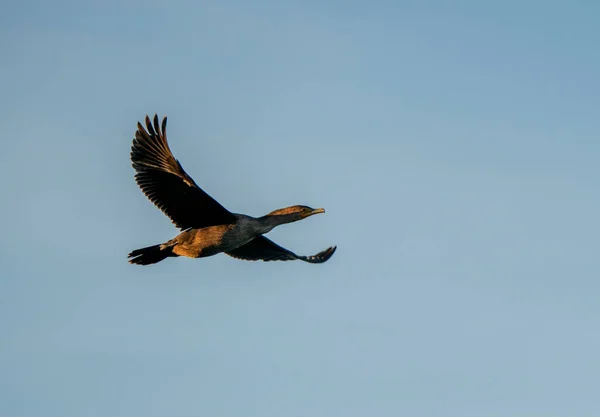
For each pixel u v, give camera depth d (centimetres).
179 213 1955
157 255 1998
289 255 2230
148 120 1903
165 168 1903
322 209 2019
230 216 1945
